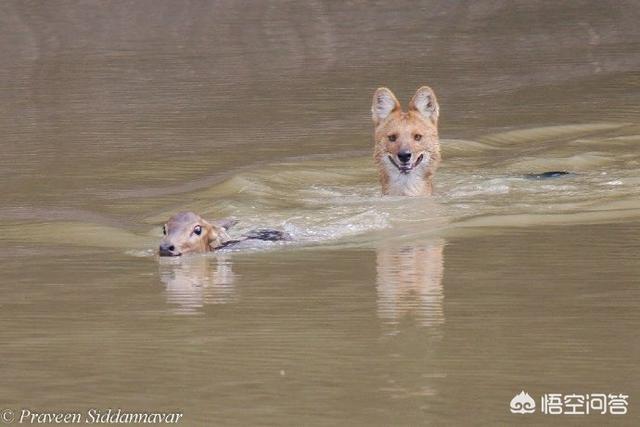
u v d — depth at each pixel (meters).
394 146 17.97
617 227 15.05
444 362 9.39
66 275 13.23
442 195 18.05
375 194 18.39
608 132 24.66
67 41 40.03
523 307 11.12
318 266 13.31
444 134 25.06
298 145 23.73
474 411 8.30
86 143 24.30
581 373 9.09
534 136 24.66
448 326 10.48
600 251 13.62
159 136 25.11
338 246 14.52
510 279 12.33
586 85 31.78
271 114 27.92
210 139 24.67
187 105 29.42
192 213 14.66
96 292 12.27
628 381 8.88
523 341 9.96
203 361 9.58
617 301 11.27
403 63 35.94
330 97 30.31
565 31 40.88
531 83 32.41
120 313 11.30
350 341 10.06
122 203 18.09
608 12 43.50
